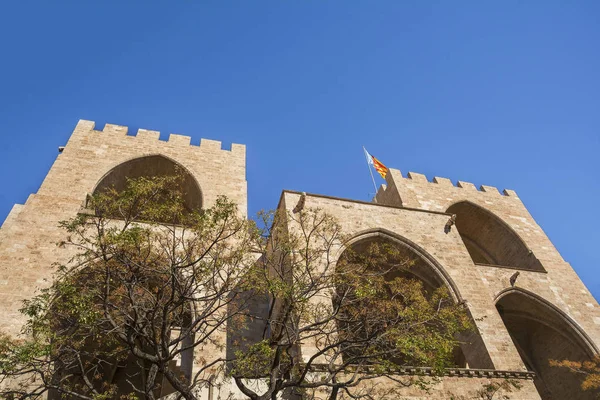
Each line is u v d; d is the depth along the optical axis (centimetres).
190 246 1695
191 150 3194
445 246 2802
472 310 2467
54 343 1479
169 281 1577
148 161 3027
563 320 2875
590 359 2723
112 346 2416
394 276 2805
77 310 1462
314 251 1934
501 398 2066
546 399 2939
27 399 1686
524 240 3472
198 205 2861
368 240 2683
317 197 2798
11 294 1983
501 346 2323
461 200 3612
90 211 2402
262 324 2520
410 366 1916
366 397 1859
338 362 1948
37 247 2203
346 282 1766
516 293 2938
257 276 1673
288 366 1575
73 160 2825
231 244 2102
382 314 1744
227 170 3103
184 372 2039
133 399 1384
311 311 1838
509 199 3866
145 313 1552
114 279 1747
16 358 1431
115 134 3138
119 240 1455
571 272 3241
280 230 1998
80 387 2045
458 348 2630
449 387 2036
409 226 2858
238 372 1473
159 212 1642
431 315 1867
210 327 2034
